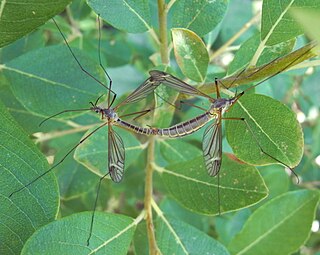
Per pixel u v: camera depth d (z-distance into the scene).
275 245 0.21
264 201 0.25
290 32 0.16
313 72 0.28
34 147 0.14
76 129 0.22
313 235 0.28
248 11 0.26
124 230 0.16
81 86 0.18
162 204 0.24
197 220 0.24
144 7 0.18
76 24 0.26
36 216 0.14
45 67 0.18
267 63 0.16
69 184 0.22
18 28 0.15
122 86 0.27
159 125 0.20
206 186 0.18
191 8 0.19
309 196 0.21
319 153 0.27
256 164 0.16
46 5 0.14
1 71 0.18
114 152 0.17
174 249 0.18
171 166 0.19
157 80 0.15
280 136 0.16
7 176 0.14
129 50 0.28
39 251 0.14
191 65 0.17
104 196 0.25
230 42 0.23
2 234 0.14
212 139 0.16
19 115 0.20
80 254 0.15
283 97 0.28
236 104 0.16
